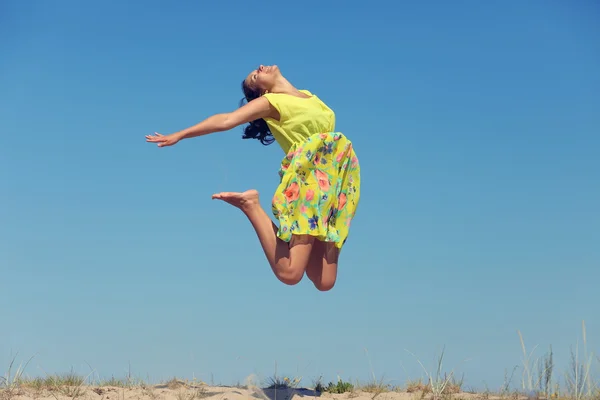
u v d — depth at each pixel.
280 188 6.60
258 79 7.08
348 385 7.69
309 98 6.98
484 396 7.02
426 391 7.24
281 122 6.81
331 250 7.04
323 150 6.78
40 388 6.98
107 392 6.92
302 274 6.71
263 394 6.89
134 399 6.55
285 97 6.80
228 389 7.24
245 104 6.79
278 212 6.57
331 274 7.10
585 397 6.63
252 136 7.45
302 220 6.62
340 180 6.96
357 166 7.11
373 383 7.69
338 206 7.05
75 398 6.49
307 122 6.74
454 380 7.43
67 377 7.38
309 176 6.69
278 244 6.61
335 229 7.03
